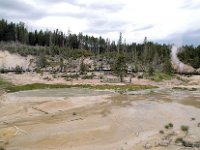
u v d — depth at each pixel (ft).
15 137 91.86
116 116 119.65
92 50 617.62
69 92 214.07
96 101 163.12
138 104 151.43
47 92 213.05
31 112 132.67
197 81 330.95
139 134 91.61
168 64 378.73
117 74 321.73
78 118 116.47
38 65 400.47
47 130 98.63
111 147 79.36
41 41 619.67
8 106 146.00
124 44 568.82
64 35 646.33
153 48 550.36
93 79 306.55
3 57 453.17
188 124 102.37
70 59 449.06
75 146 81.10
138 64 422.82
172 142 78.89
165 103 156.15
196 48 586.45
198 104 152.87
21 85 249.14
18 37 583.99
